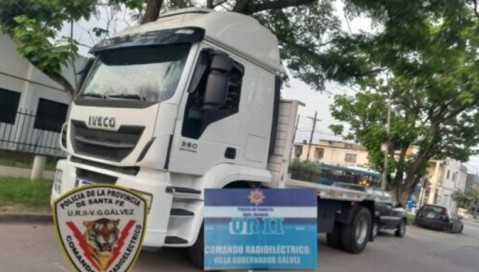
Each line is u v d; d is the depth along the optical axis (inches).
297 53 567.5
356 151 2679.6
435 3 414.0
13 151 628.1
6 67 645.3
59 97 697.0
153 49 280.2
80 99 294.7
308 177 426.9
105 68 297.3
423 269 462.9
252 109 304.2
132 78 277.4
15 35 375.6
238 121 293.9
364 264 423.8
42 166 490.0
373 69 547.8
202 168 274.1
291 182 343.0
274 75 322.7
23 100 661.3
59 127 704.4
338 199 418.6
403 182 1173.1
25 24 370.3
